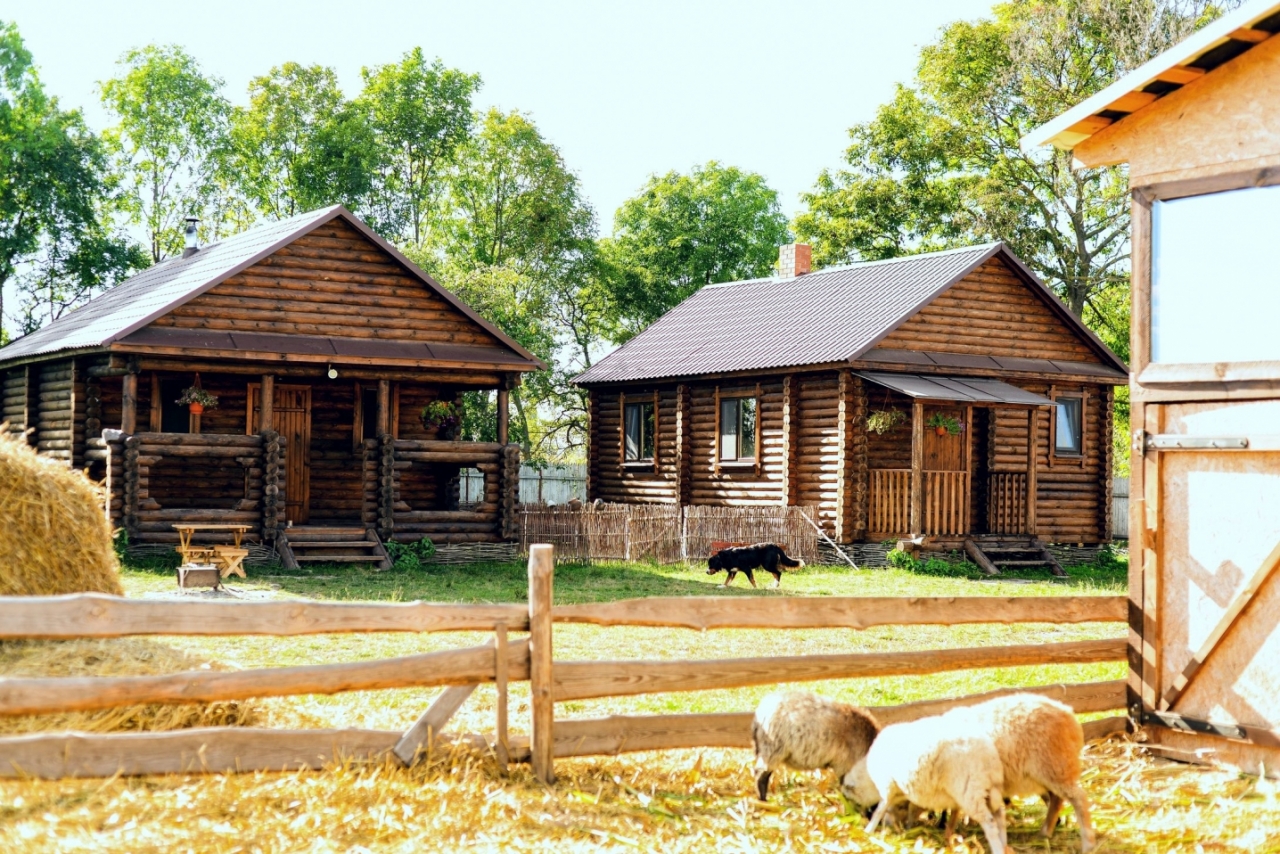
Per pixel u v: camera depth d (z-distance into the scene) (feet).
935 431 86.28
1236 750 27.22
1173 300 28.73
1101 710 29.40
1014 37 127.85
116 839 18.98
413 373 73.97
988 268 87.66
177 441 66.64
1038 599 28.63
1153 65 27.63
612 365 103.35
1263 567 26.71
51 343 75.82
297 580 61.11
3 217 136.26
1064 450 91.15
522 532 76.43
